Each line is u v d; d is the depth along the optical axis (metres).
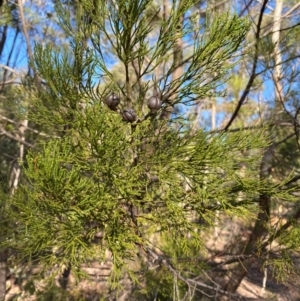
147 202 1.76
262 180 1.86
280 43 3.31
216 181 1.73
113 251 1.56
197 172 1.72
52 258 1.62
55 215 1.53
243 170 1.93
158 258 2.44
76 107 1.84
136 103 1.94
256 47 3.11
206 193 1.69
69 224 1.54
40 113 1.99
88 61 1.83
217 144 1.69
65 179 1.46
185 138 1.86
